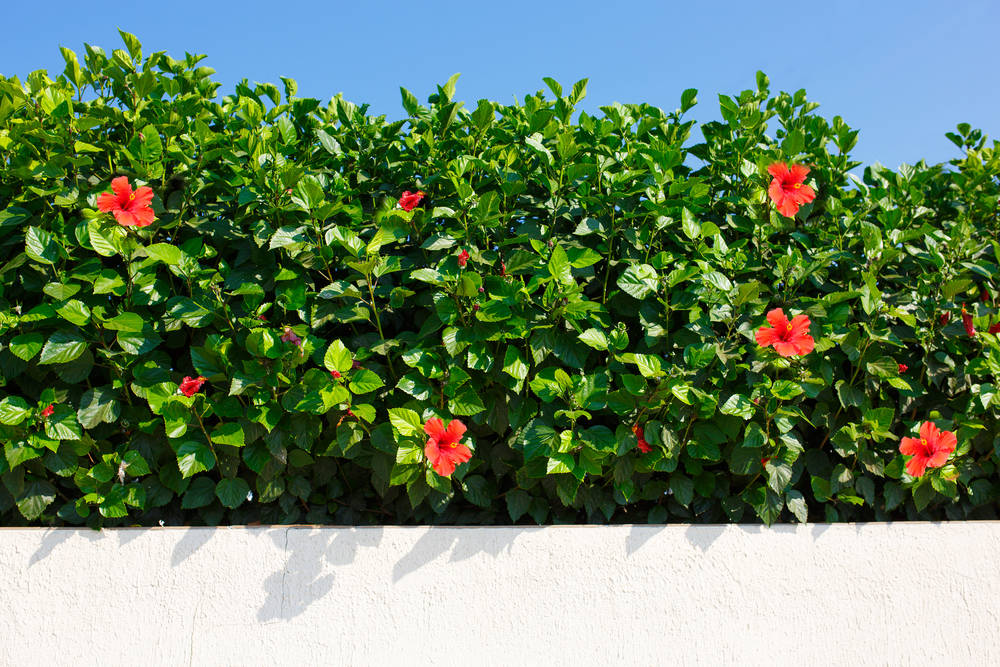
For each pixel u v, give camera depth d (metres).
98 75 3.03
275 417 2.45
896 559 2.83
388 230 2.55
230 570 2.51
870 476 3.00
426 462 2.46
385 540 2.55
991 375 3.05
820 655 2.72
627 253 2.75
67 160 2.62
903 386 2.73
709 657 2.64
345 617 2.51
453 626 2.53
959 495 3.11
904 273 3.16
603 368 2.68
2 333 2.45
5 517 2.72
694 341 2.69
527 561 2.58
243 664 2.48
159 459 2.62
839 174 3.26
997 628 2.88
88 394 2.52
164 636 2.48
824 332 2.72
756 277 2.90
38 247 2.49
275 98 3.30
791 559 2.74
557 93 3.22
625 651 2.60
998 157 3.72
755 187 3.08
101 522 2.56
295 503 2.70
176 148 2.77
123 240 2.53
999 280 3.16
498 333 2.51
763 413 2.69
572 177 2.76
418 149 3.05
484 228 2.69
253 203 2.68
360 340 2.62
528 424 2.54
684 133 3.26
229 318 2.57
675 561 2.66
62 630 2.47
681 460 2.75
